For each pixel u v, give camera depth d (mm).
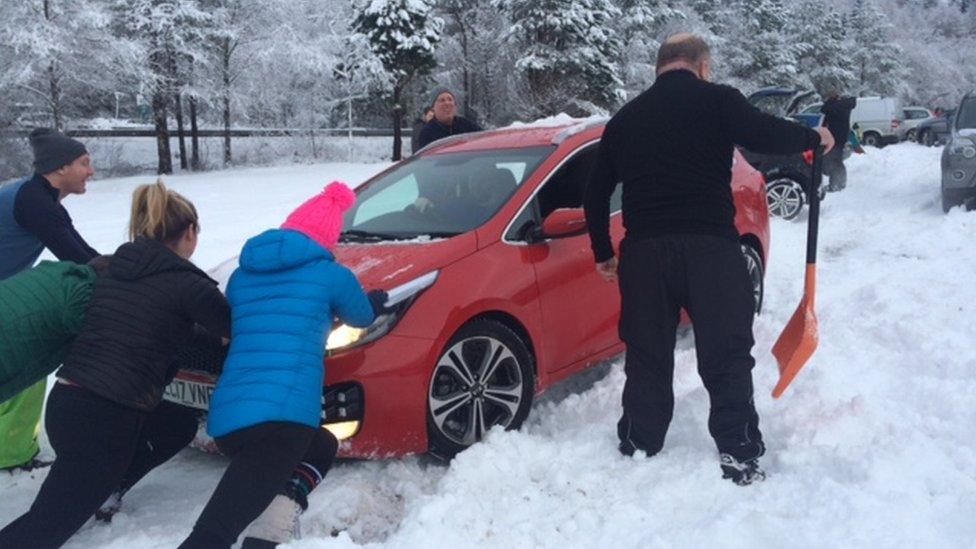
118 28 25562
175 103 27125
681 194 3500
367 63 29656
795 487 3303
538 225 4371
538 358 4191
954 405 4117
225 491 2865
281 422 2928
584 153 4816
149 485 3881
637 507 3262
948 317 5559
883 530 2904
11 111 22891
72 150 3990
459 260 3971
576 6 32281
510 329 4098
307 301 3090
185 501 3709
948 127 11234
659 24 41219
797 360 3832
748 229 5566
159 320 3061
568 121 5488
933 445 3631
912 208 11109
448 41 39656
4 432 4008
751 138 3416
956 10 84562
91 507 3004
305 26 28656
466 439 3875
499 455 3703
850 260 8078
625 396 3727
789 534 2916
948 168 10102
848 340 5270
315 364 3059
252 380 2967
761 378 4641
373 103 33094
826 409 4055
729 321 3477
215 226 10727
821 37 57656
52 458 4227
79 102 25047
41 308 3006
